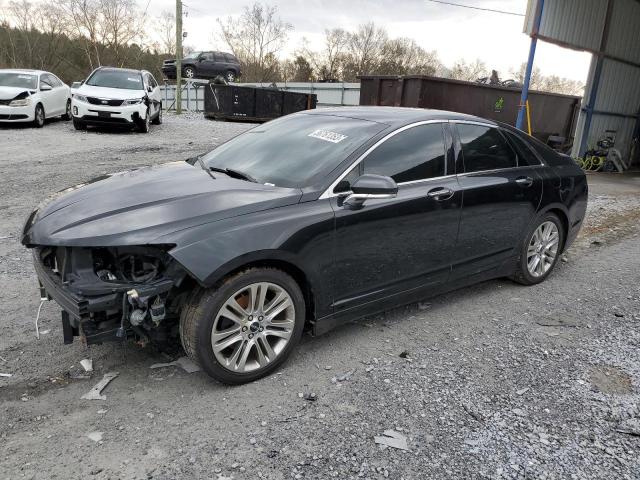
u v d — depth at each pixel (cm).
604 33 1531
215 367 313
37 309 421
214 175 385
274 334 336
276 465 259
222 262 295
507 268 490
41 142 1281
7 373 332
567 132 1739
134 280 298
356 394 322
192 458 262
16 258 534
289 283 333
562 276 557
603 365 367
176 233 296
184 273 296
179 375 337
